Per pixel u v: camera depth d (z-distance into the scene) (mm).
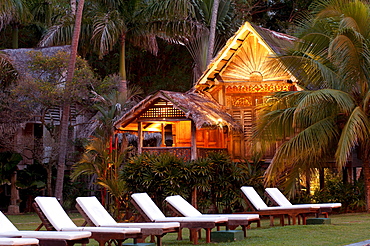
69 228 8180
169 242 10047
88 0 27375
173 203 10359
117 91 26203
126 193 17594
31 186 23812
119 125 19719
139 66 35344
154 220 9703
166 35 27297
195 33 27484
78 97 21781
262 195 17453
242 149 20625
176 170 16625
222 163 17188
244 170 17594
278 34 22500
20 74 23016
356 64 16109
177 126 22188
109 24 25172
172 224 8727
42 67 22562
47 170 23703
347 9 16000
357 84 16859
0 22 27531
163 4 26094
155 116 19562
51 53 25094
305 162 17531
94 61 33188
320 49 17078
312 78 17047
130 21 26719
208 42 28016
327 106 16703
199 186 16547
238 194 17062
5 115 22359
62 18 26891
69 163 27656
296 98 16984
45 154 26281
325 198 18641
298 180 18062
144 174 16688
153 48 28031
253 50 20812
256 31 19750
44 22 31266
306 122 17203
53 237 7148
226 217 9594
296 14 37250
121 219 17641
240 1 32094
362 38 15445
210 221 9156
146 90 35062
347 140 15039
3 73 23656
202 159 17156
